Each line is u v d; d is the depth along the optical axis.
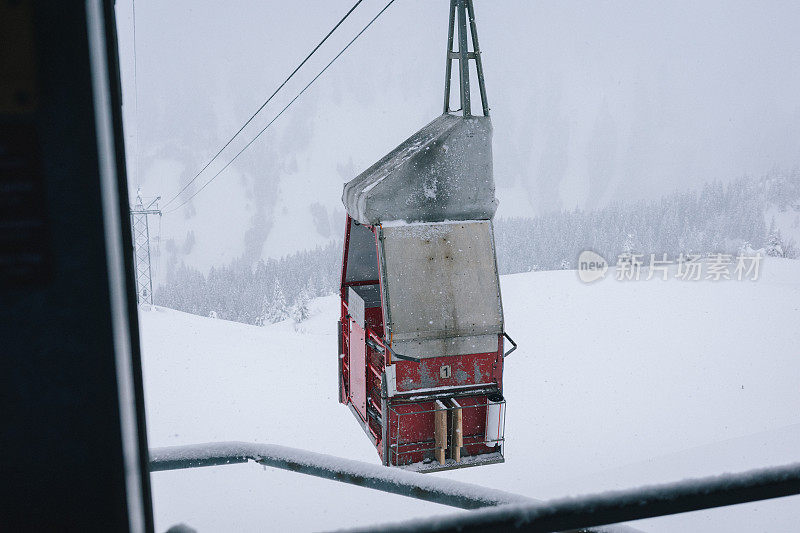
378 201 6.52
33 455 0.62
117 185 0.60
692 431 8.53
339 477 1.66
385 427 6.50
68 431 0.62
